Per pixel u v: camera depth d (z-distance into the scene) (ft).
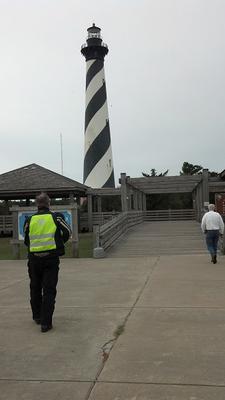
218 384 15.05
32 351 18.93
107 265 46.06
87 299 29.04
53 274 22.39
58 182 110.42
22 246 75.41
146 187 104.78
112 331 21.61
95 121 147.84
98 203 119.96
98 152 146.61
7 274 42.09
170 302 27.53
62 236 22.74
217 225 45.73
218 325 22.26
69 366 17.08
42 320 21.84
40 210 23.54
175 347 18.95
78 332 21.57
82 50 150.10
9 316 25.17
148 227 91.76
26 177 114.42
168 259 49.73
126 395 14.40
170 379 15.56
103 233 58.90
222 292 30.25
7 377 16.15
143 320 23.48
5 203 122.62
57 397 14.40
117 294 30.48
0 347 19.56
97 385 15.24
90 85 149.38
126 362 17.33
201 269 41.24
